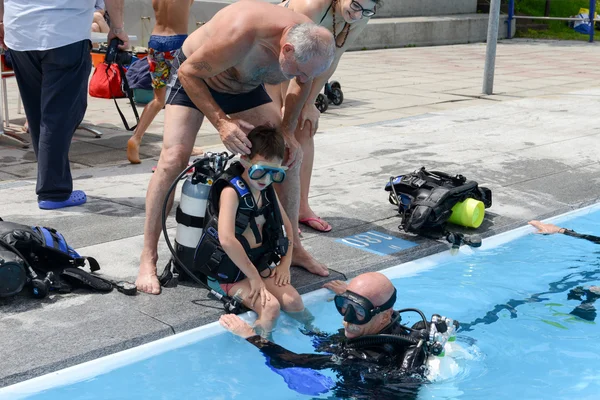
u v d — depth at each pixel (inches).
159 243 192.5
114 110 398.6
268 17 143.9
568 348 147.5
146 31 644.7
